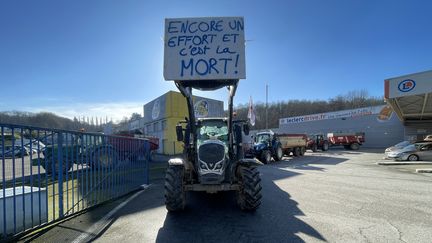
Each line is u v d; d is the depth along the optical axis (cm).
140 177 904
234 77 601
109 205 651
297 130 4478
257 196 569
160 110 2844
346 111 3828
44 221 498
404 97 1953
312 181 984
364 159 1950
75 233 456
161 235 452
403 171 1273
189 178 616
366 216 550
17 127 436
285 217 545
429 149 1742
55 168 550
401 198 710
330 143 3062
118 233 461
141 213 579
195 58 607
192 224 507
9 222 439
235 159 657
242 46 609
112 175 716
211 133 690
